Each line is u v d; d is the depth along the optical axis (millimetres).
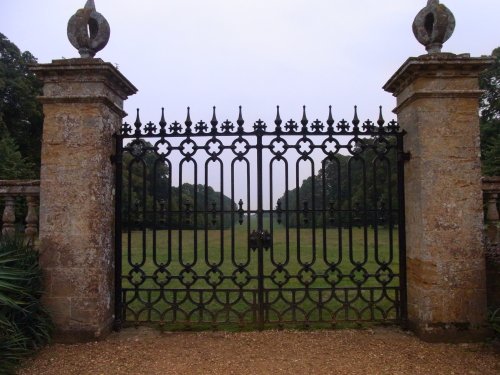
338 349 4625
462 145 4879
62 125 4996
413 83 4980
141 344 4816
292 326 5566
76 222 4895
